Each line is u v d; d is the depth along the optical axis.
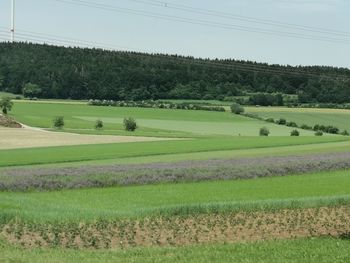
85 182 39.44
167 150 72.56
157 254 18.31
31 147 80.88
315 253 18.70
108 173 43.03
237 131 137.00
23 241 21.16
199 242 21.70
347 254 18.59
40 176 40.91
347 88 164.50
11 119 133.25
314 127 147.75
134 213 26.78
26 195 35.06
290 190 37.75
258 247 19.89
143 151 70.94
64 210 27.36
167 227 24.27
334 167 50.72
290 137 106.31
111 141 94.00
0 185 37.22
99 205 30.81
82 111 172.12
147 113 169.88
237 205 29.14
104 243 21.23
